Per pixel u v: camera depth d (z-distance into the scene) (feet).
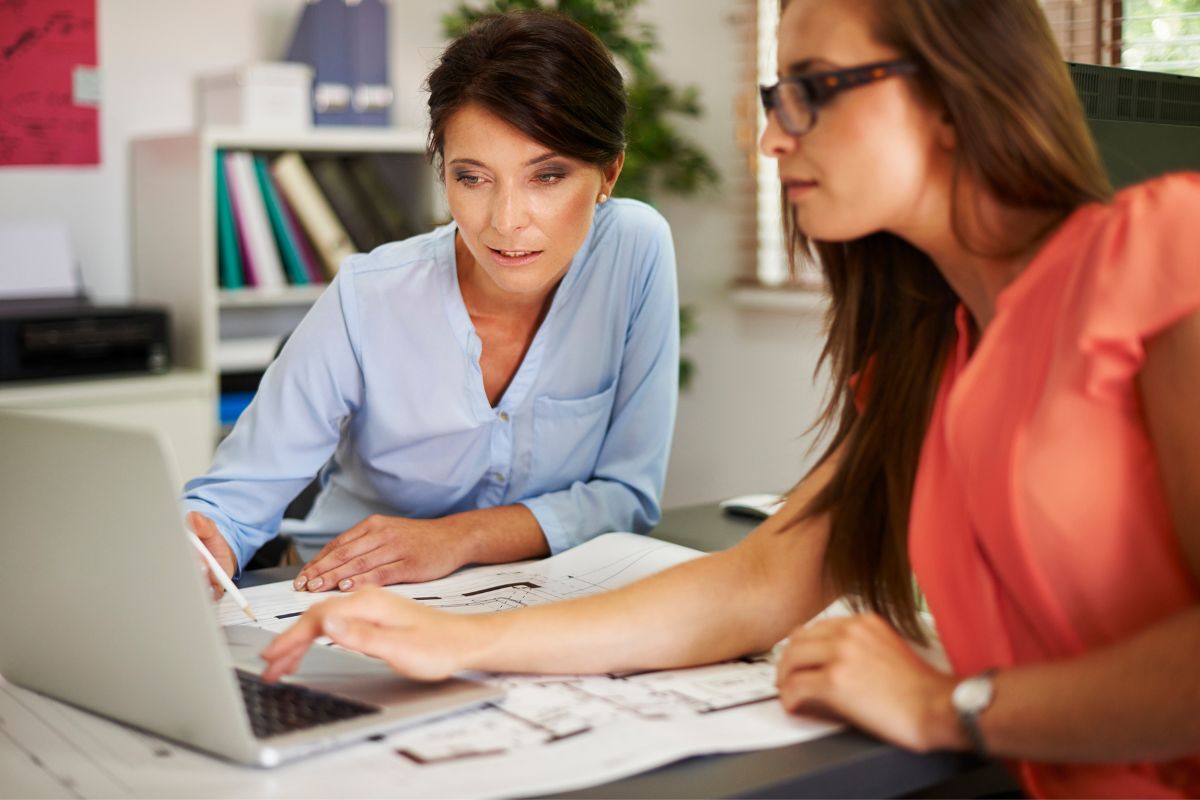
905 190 2.85
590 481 5.26
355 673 3.09
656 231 5.16
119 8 11.27
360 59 11.32
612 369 5.10
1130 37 7.57
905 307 3.34
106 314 9.92
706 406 13.15
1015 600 2.87
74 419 2.67
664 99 11.94
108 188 11.41
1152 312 2.57
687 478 13.46
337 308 4.76
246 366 10.87
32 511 2.88
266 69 10.78
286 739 2.61
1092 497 2.68
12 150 10.93
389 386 4.85
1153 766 2.71
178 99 11.63
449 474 5.08
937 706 2.67
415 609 3.09
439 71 4.16
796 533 3.50
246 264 10.85
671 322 5.23
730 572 3.41
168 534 2.53
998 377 2.83
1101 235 2.70
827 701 2.78
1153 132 3.91
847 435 3.57
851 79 2.79
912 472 3.30
